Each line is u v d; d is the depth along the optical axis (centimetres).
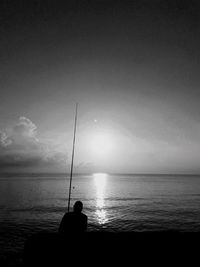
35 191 4669
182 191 5141
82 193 4494
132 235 368
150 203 3028
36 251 331
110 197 3788
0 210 2339
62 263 324
